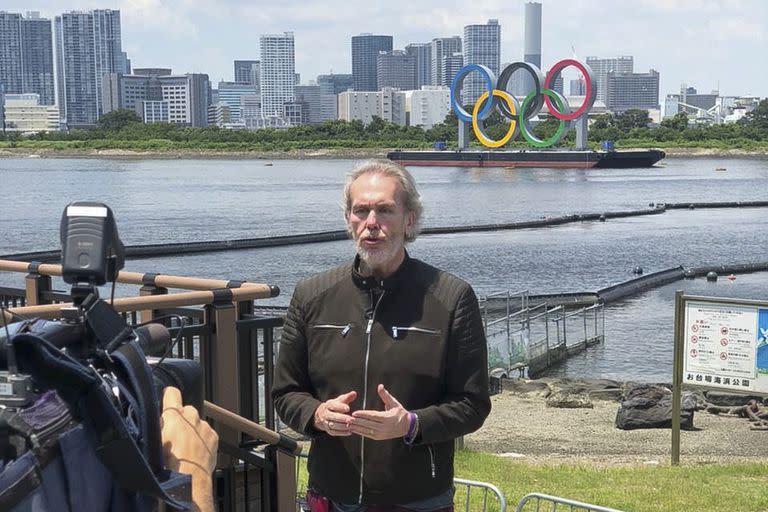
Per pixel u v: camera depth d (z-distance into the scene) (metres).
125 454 1.59
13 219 80.50
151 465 1.78
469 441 14.81
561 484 10.60
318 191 116.62
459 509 9.21
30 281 6.37
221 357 4.89
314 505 3.91
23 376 1.51
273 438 4.64
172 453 1.89
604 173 163.75
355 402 3.70
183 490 1.79
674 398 12.31
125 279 5.68
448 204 97.19
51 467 1.52
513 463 12.18
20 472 1.48
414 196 3.74
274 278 47.47
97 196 108.81
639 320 36.34
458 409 3.61
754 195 110.38
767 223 77.62
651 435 15.33
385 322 3.70
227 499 4.91
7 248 60.16
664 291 44.72
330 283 3.83
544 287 45.81
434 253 58.06
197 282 5.43
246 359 5.20
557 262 54.12
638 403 16.14
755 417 16.64
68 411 1.57
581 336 31.88
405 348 3.65
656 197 107.31
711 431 15.71
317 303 3.82
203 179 146.38
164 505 1.77
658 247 61.12
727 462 12.85
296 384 3.89
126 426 1.62
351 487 3.76
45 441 1.52
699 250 59.59
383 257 3.64
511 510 9.27
